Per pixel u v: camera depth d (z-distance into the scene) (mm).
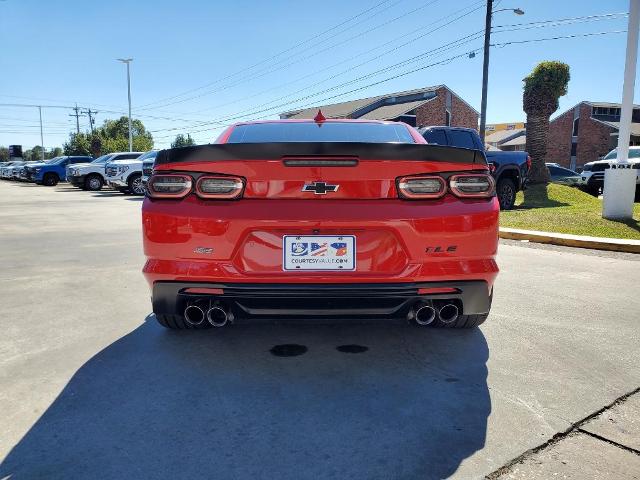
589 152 48750
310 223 2531
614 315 3770
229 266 2570
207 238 2564
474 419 2227
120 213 11953
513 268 5523
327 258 2566
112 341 3211
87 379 2643
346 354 2990
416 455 1951
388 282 2547
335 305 2547
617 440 2059
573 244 7145
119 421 2213
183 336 3301
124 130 89625
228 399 2418
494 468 1867
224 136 3537
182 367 2799
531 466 1878
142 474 1835
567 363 2863
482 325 3535
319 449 1994
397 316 2652
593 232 7902
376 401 2398
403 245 2557
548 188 14312
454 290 2611
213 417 2246
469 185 2639
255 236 2572
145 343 3174
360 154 2541
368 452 1972
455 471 1850
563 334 3346
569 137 49750
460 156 2627
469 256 2617
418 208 2572
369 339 3244
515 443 2033
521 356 2967
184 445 2025
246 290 2523
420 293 2566
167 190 2637
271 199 2574
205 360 2900
